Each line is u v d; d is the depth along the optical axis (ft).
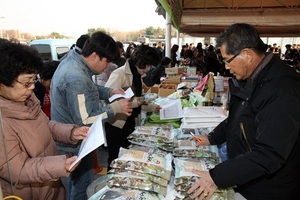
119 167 3.23
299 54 32.12
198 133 4.78
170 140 4.25
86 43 4.61
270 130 2.66
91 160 5.42
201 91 8.07
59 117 4.74
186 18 22.25
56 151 3.79
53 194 3.74
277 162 2.63
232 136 3.46
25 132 3.08
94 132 3.39
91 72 4.83
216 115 5.46
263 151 2.66
